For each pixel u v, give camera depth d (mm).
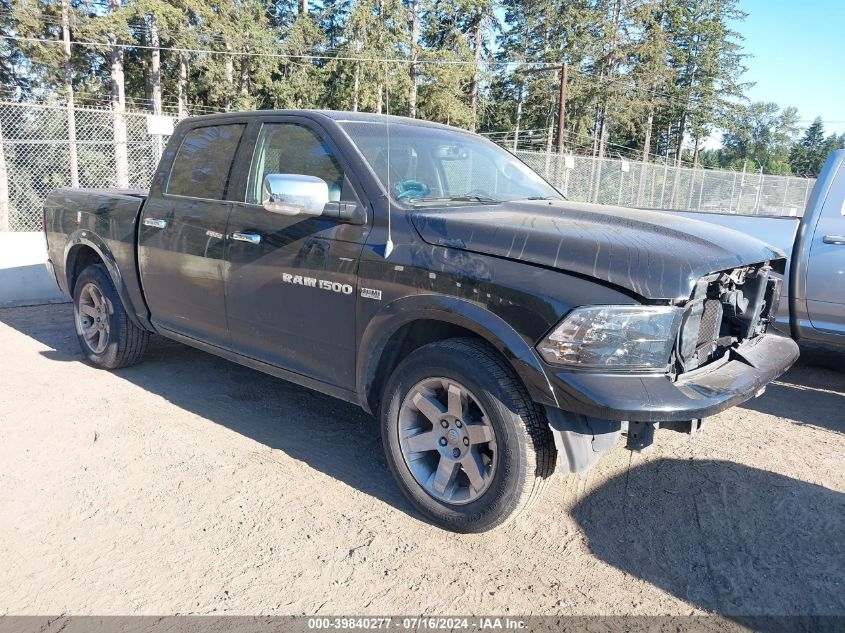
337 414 4270
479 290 2676
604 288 2463
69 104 33469
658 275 2447
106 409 4266
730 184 22172
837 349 6145
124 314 4824
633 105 57469
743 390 2629
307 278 3342
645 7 57938
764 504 3215
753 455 3764
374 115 3809
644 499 3256
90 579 2588
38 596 2482
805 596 2539
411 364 2938
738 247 2895
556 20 57969
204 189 4102
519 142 57594
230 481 3352
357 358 3174
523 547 2846
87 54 37688
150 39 36875
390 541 2861
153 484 3309
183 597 2486
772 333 3441
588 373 2434
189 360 5371
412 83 42562
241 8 39812
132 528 2926
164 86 43781
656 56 59000
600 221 2990
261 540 2852
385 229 3072
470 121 46250
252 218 3668
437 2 46781
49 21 32125
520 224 2820
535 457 2639
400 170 3361
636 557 2787
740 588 2588
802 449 3855
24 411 4211
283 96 40500
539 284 2547
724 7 68625
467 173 3764
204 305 4023
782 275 3463
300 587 2553
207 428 3994
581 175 16531
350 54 40031
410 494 3029
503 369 2658
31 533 2879
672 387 2420
